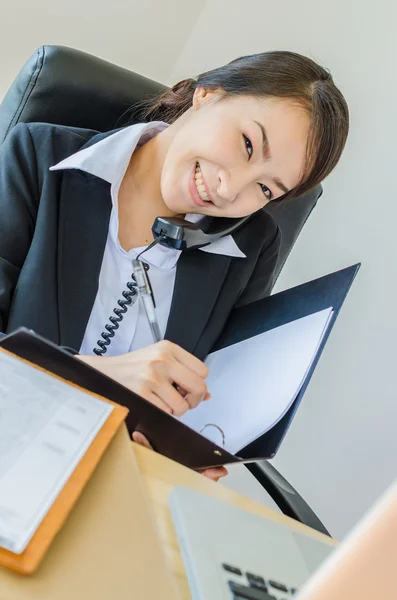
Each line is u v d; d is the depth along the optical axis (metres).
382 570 0.20
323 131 0.85
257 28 1.57
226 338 0.94
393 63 1.25
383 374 1.19
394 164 1.23
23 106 0.97
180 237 0.89
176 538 0.37
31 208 0.86
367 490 1.17
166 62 1.75
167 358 0.66
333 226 1.33
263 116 0.83
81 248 0.87
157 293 0.96
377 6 1.29
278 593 0.36
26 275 0.81
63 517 0.30
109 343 0.88
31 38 1.52
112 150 0.91
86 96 0.99
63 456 0.35
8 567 0.26
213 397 0.77
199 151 0.85
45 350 0.45
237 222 0.99
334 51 1.37
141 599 0.29
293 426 1.33
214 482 0.49
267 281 1.15
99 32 1.60
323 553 0.45
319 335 0.68
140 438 0.57
